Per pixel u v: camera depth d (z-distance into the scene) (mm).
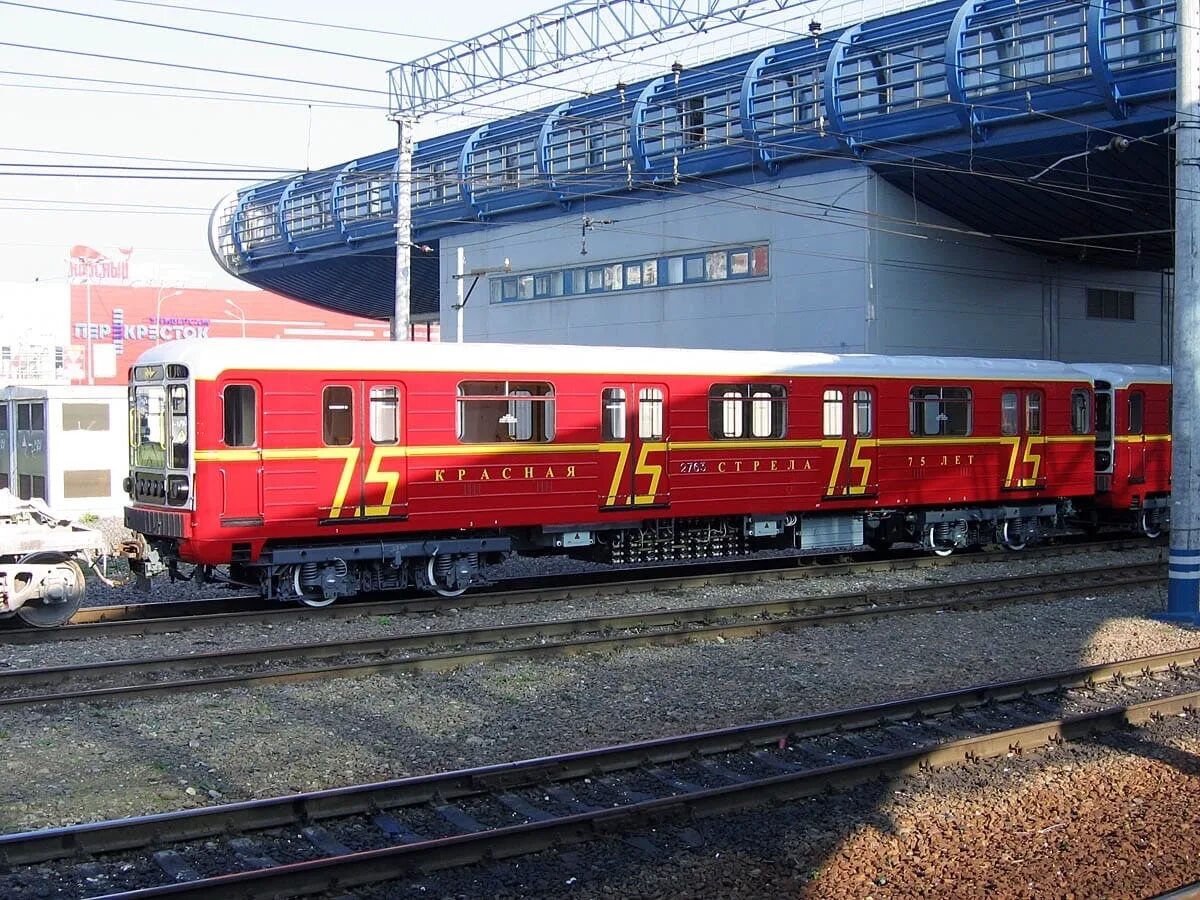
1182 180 14516
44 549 13484
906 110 26469
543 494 16078
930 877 6742
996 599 15727
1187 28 14320
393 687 10977
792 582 17703
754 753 8953
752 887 6590
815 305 29938
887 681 11477
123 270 95562
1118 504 22891
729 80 30828
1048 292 33375
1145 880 6727
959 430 20062
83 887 6461
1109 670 11445
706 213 32562
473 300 40344
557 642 12852
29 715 9883
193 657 11594
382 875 6535
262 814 7266
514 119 36562
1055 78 24469
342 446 14648
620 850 7062
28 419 28391
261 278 51438
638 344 34844
